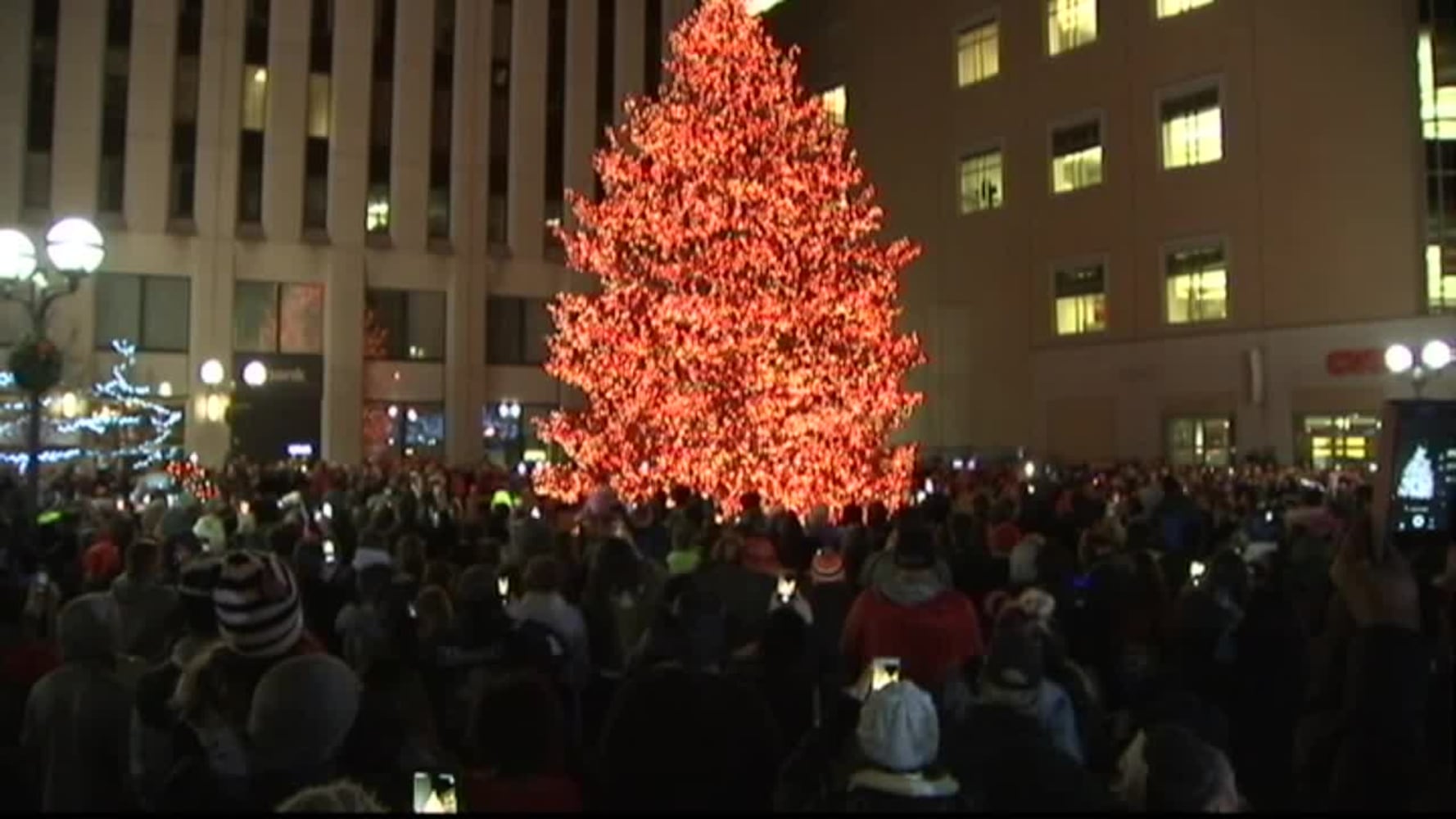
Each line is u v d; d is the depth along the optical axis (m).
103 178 47.78
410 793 5.13
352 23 51.66
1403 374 35.62
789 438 22.28
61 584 11.34
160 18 48.56
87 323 46.16
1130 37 43.47
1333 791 5.20
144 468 33.09
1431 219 36.25
